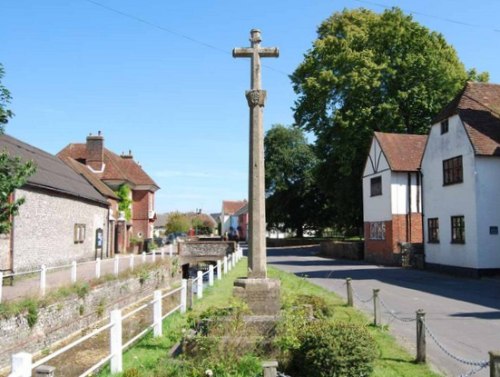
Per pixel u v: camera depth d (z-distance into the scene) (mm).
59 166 32375
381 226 35406
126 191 46188
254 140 11742
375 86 37500
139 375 7797
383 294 18469
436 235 28984
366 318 13180
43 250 24031
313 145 44469
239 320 8922
